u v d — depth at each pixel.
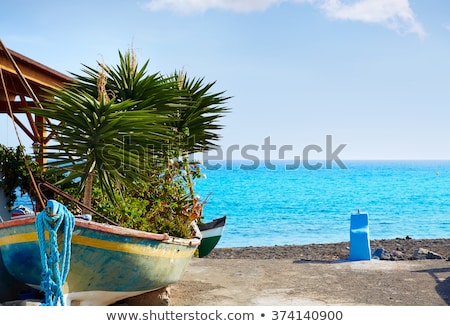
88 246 7.55
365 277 11.96
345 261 13.91
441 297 10.22
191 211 11.70
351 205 46.34
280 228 31.33
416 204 46.97
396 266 13.10
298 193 62.41
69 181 9.81
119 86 10.84
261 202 50.09
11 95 15.34
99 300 8.29
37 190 8.02
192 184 12.47
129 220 9.45
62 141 9.12
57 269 7.11
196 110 13.55
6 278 8.47
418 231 28.69
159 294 9.27
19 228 7.57
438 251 16.62
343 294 10.47
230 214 40.12
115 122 8.96
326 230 30.19
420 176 109.06
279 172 130.00
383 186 75.94
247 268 13.20
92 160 9.14
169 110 11.08
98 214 8.55
